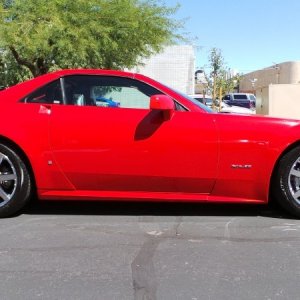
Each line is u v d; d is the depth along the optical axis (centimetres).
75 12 1218
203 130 501
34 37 1127
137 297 336
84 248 435
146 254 420
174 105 512
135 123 505
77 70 533
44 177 514
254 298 335
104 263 399
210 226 503
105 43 1264
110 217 538
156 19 1396
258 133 502
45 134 509
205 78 2630
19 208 528
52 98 524
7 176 520
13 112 514
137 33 1351
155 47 1455
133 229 492
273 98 1642
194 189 512
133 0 1366
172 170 504
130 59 1520
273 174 518
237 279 367
